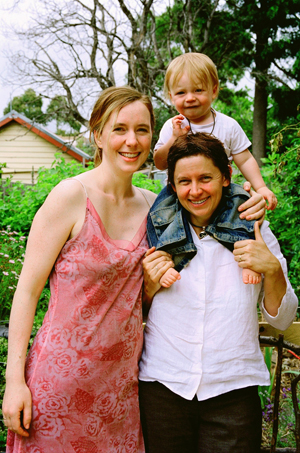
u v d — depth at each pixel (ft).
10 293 13.33
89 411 4.91
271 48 47.21
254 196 5.42
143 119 5.26
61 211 5.06
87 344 4.88
